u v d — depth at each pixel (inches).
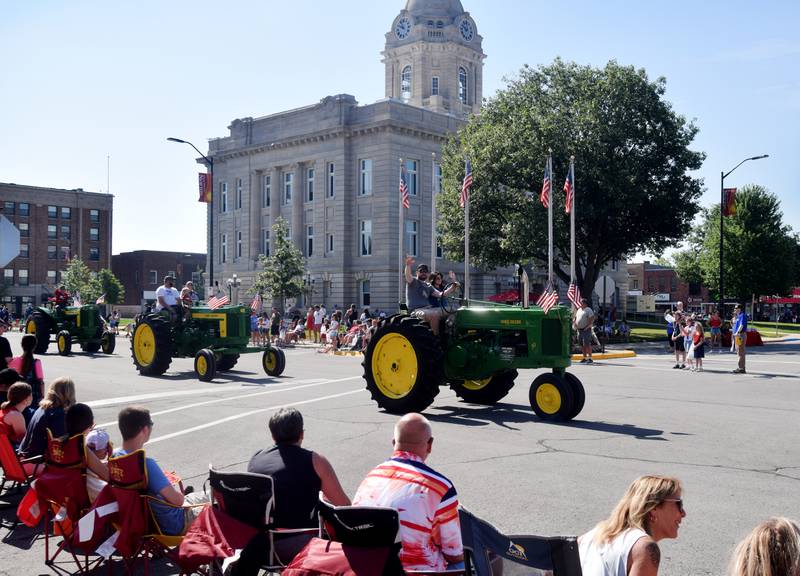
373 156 2153.1
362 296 2191.2
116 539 216.1
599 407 578.9
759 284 2632.9
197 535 196.2
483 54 3011.8
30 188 3855.8
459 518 187.8
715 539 261.1
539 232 1520.7
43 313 1197.7
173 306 840.3
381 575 165.6
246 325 840.9
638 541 151.7
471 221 1642.5
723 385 740.7
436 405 595.8
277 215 2416.3
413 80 2861.7
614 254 1798.7
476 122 1756.9
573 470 362.9
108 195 4121.6
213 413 541.0
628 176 1523.1
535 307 558.6
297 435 204.8
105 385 727.1
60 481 239.8
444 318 565.0
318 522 197.6
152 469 220.2
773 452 405.1
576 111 1584.6
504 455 398.0
